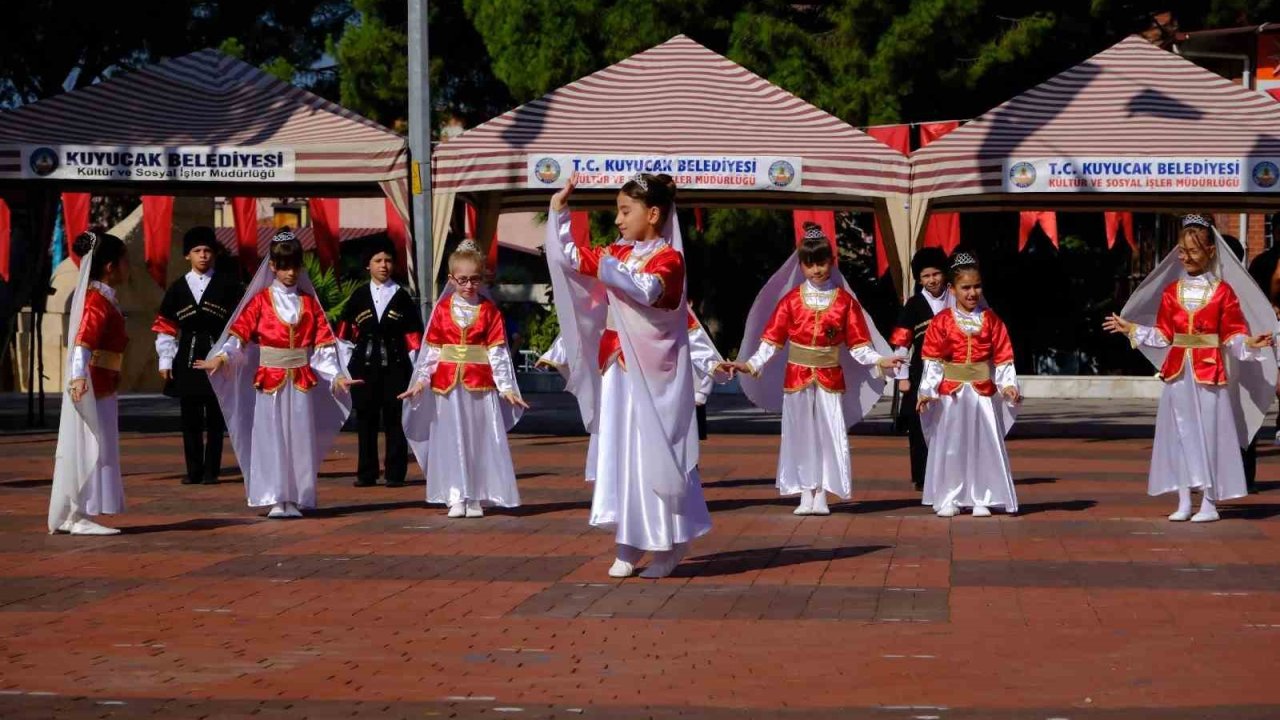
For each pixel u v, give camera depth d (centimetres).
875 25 2714
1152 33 2970
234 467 1645
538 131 1878
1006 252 3145
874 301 3241
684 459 908
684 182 1831
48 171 1853
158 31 3072
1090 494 1355
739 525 1158
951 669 686
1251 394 1185
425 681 671
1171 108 1892
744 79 1959
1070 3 2927
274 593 882
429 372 1216
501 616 811
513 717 612
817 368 1223
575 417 2336
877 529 1134
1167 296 1172
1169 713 610
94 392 1104
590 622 794
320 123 1934
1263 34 2688
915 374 1409
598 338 928
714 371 981
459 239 2325
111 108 1945
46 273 2131
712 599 855
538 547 1053
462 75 3409
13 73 3016
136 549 1051
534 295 4341
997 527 1141
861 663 699
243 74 2014
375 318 1423
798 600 849
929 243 2353
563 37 2802
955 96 2823
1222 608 821
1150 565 962
